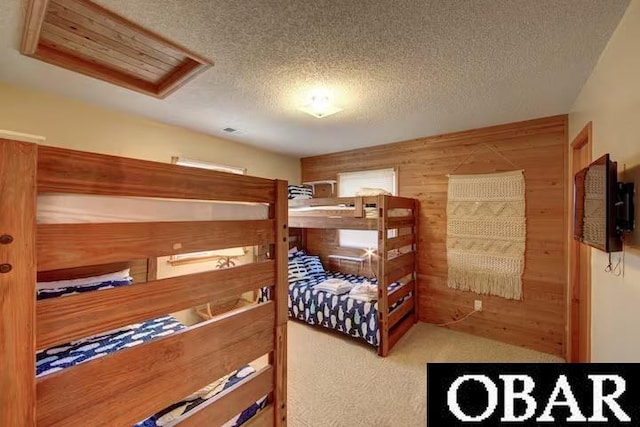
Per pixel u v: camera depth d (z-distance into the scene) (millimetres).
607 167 1390
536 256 3012
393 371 2578
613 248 1389
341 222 3301
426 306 3738
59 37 1711
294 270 4098
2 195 661
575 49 1742
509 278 3146
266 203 1472
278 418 1527
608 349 1713
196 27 1560
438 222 3658
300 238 4992
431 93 2408
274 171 4711
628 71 1402
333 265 4676
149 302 971
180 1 1361
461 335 3344
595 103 1956
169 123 3246
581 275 2619
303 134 3682
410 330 3484
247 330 1352
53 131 2504
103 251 854
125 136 2961
